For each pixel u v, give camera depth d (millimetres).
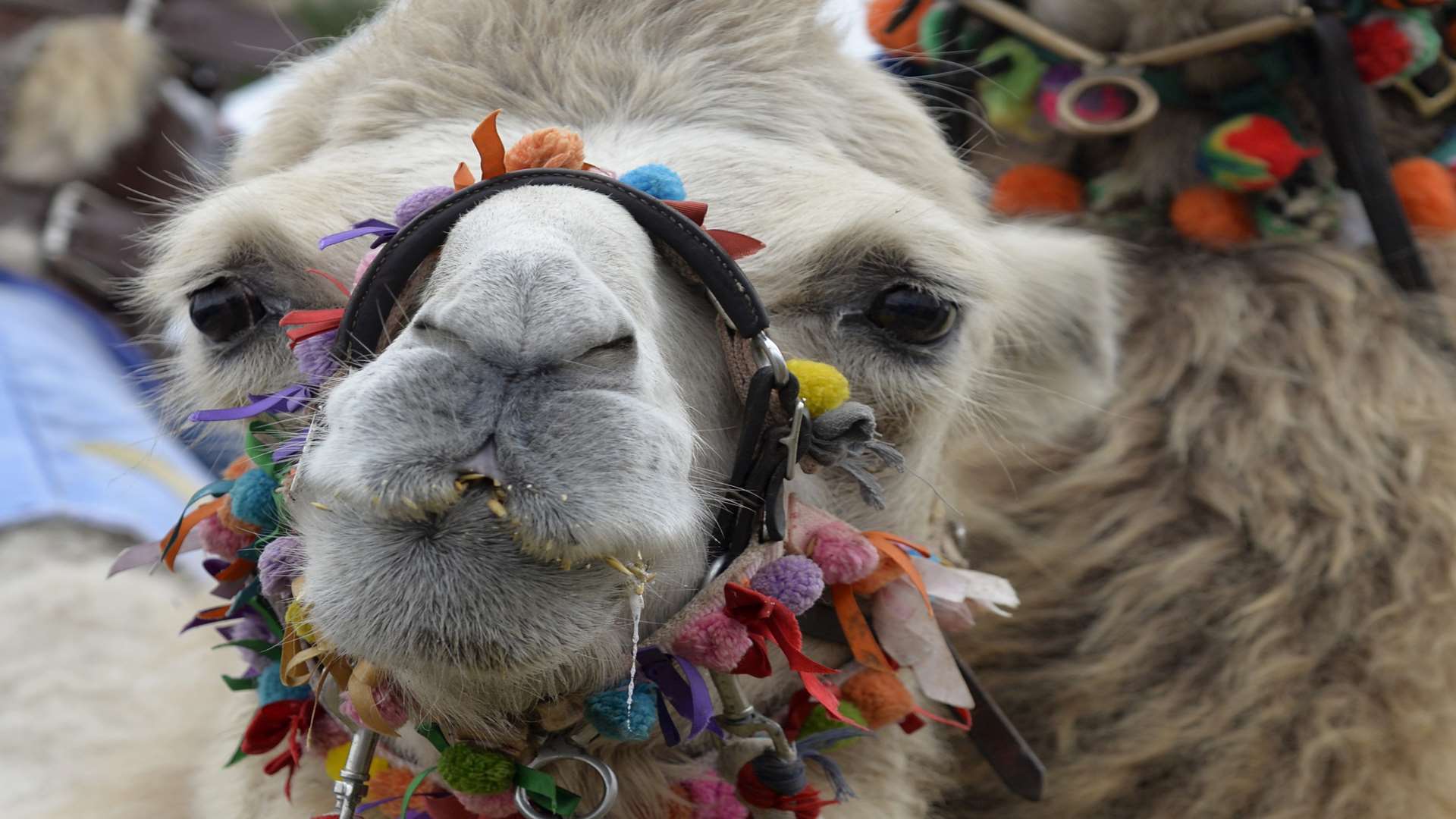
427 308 1521
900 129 2428
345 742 2014
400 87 2248
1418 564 2664
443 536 1444
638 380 1538
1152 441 2838
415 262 1713
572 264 1541
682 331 1859
